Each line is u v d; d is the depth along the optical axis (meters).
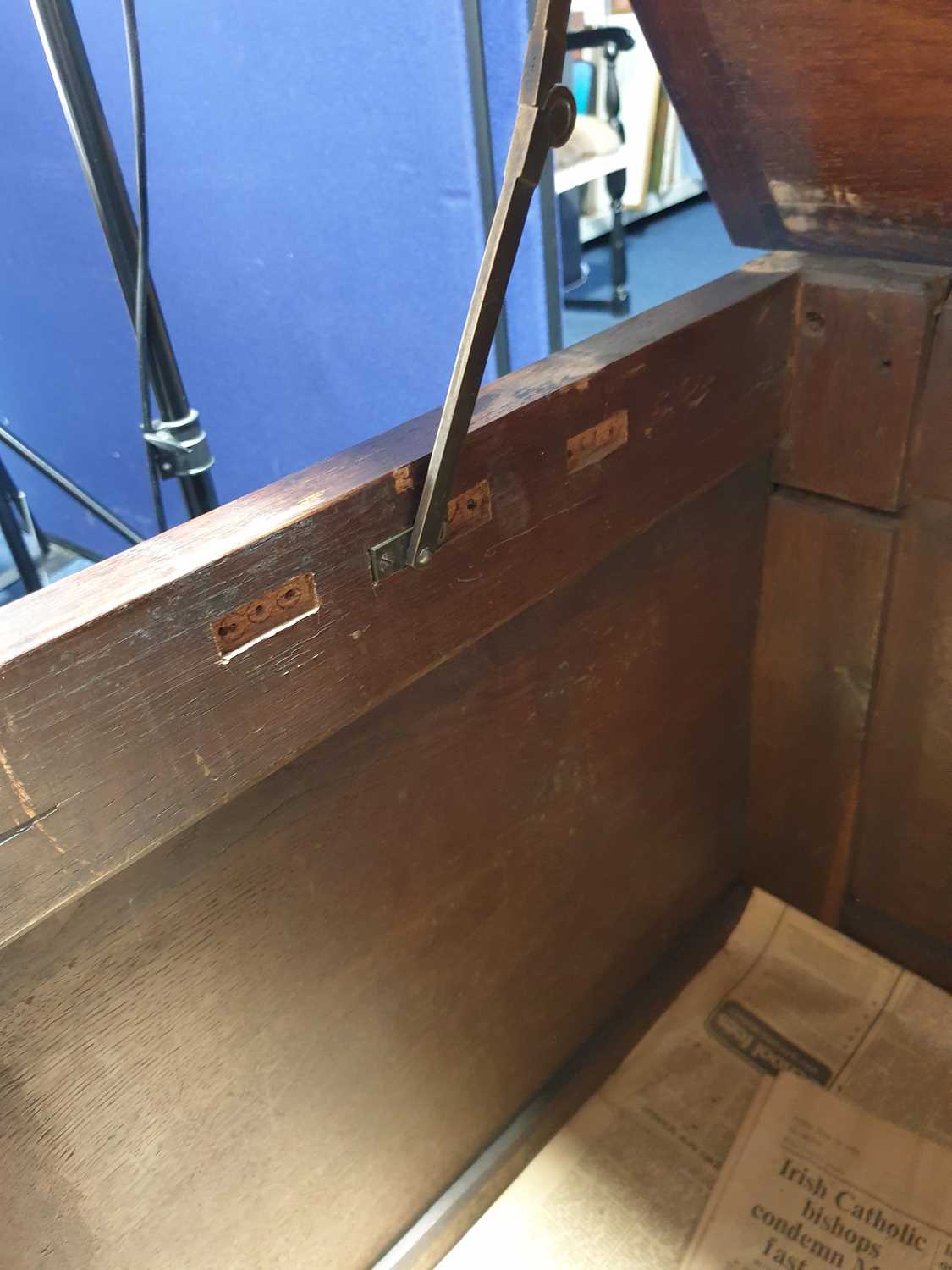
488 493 0.54
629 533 0.66
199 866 0.50
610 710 0.76
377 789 0.58
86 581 0.41
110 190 0.72
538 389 0.55
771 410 0.75
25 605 0.40
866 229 0.69
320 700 0.50
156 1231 0.58
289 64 1.13
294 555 0.45
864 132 0.61
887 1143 0.86
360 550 0.48
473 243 1.12
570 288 1.99
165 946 0.50
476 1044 0.79
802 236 0.74
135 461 1.74
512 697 0.65
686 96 0.67
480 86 1.00
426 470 0.50
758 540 0.85
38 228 1.55
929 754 0.88
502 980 0.79
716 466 0.72
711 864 1.04
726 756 0.97
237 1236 0.64
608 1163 0.86
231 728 0.46
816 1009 0.96
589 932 0.88
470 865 0.69
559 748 0.73
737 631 0.88
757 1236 0.81
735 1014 0.96
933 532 0.76
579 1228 0.82
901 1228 0.80
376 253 1.22
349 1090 0.68
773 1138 0.86
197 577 0.42
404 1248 0.81
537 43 0.38
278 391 1.49
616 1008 0.98
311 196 1.23
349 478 0.48
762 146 0.67
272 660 0.47
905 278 0.68
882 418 0.73
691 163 2.29
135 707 0.42
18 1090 0.47
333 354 1.37
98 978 0.48
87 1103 0.50
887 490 0.75
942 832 0.91
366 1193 0.75
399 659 0.54
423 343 1.27
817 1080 0.90
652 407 0.63
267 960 0.56
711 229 2.23
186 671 0.43
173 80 1.24
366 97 1.09
